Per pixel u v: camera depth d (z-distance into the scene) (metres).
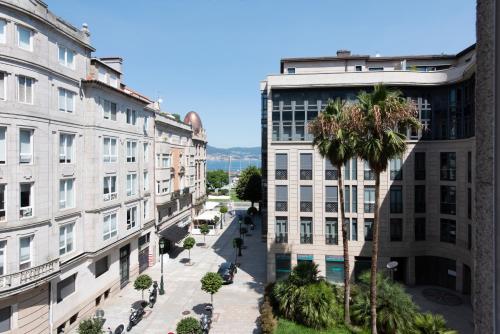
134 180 28.23
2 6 15.73
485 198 3.01
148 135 31.19
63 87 19.69
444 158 25.95
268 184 27.31
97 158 22.39
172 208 39.25
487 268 2.99
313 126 19.28
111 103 24.47
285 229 27.28
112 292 24.88
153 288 24.83
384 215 26.23
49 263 17.62
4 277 15.48
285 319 19.16
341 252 26.47
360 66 30.31
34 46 17.39
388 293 18.22
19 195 16.52
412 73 25.70
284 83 26.75
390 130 16.33
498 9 2.86
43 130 17.94
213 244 42.44
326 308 18.23
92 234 21.91
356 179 26.41
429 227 26.52
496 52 2.88
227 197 101.44
